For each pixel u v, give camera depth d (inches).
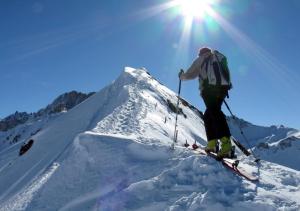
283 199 276.4
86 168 366.6
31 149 1131.3
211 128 343.6
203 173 309.0
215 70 341.7
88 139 397.1
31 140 1263.5
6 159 1397.6
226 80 342.6
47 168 576.1
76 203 326.0
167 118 1176.2
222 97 345.7
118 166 353.4
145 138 408.2
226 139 338.6
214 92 341.7
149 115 974.4
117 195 307.0
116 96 1358.3
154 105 1243.8
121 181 331.3
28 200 372.2
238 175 312.0
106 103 1360.7
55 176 376.5
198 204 270.4
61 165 386.6
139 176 330.3
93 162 368.8
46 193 360.5
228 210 264.4
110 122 771.4
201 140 1402.6
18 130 6722.4
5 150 1893.5
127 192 303.4
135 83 1589.6
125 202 296.2
